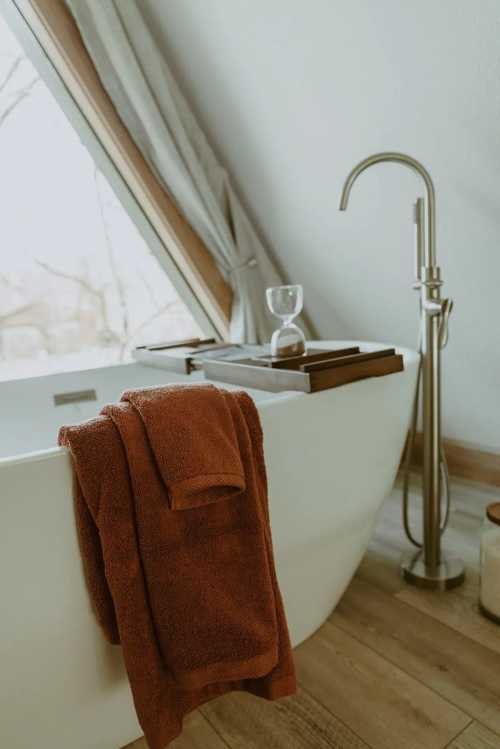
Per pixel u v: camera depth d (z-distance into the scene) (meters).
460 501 2.13
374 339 2.41
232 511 1.04
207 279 2.43
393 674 1.25
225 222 2.28
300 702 1.19
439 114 1.51
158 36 2.01
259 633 1.02
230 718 1.17
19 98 2.63
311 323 2.62
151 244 2.46
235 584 1.02
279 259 2.46
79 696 1.02
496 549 1.40
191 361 1.94
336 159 1.86
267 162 2.10
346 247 2.11
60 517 0.92
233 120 2.07
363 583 1.62
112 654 1.03
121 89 2.02
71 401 2.03
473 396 2.18
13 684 0.94
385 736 1.09
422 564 1.65
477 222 1.67
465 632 1.38
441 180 1.65
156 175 2.22
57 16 1.88
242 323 2.42
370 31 1.46
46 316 3.08
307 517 1.29
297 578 1.33
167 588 0.95
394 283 2.08
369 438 1.39
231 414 1.07
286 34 1.63
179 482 0.92
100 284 3.16
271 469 1.20
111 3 1.87
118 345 3.28
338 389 1.30
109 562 0.92
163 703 0.98
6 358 3.04
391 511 2.08
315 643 1.38
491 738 1.07
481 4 1.25
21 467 0.88
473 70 1.37
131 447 0.93
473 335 1.97
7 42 2.47
